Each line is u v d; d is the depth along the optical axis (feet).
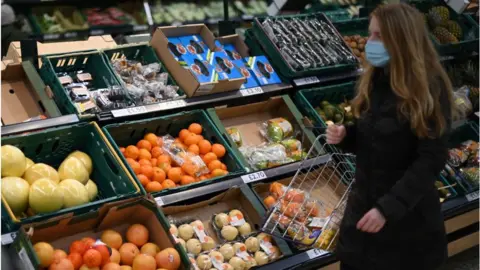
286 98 12.12
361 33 15.31
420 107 7.02
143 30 16.03
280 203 9.83
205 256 9.26
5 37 14.02
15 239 7.56
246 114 12.05
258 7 18.21
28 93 10.44
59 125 9.59
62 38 14.84
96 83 11.21
